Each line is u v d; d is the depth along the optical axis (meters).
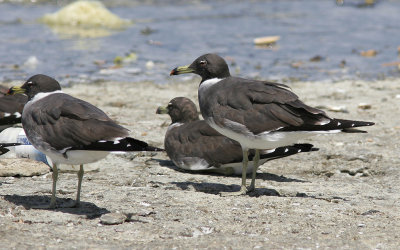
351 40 30.50
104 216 9.56
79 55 25.53
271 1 42.81
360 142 15.62
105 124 9.25
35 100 10.12
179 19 34.94
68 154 9.39
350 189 12.11
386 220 10.06
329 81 22.64
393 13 38.75
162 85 21.58
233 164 12.83
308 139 15.87
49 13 34.66
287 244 8.80
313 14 38.06
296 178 13.16
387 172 13.49
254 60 25.75
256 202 10.95
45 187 11.45
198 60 11.94
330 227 9.63
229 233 9.24
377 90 21.50
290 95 10.85
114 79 22.11
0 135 13.43
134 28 31.92
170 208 10.36
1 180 11.93
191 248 8.56
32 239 8.67
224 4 40.72
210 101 11.39
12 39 28.12
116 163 13.61
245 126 10.89
